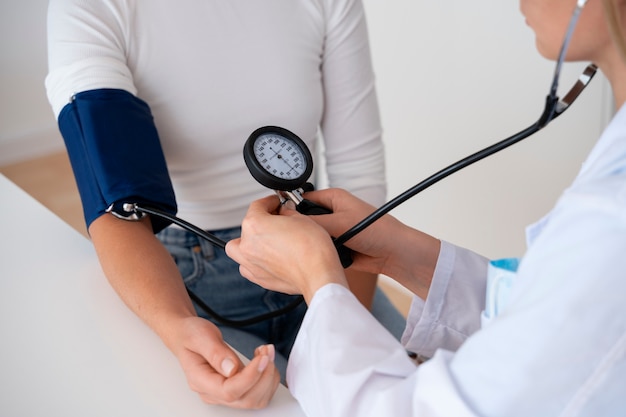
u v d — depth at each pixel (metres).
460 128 2.30
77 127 1.17
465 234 2.42
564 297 0.62
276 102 1.41
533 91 2.07
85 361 0.97
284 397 0.93
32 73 3.38
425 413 0.69
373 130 1.54
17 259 1.19
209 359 0.91
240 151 1.42
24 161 3.45
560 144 2.07
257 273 0.94
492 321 0.68
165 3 1.31
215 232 1.46
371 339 0.79
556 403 0.64
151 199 1.14
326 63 1.49
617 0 0.68
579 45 0.74
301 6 1.41
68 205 3.09
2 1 3.23
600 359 0.62
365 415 0.74
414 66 2.37
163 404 0.91
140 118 1.20
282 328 1.47
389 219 1.08
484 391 0.66
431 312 1.05
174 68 1.33
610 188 0.62
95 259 1.20
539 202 2.17
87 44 1.23
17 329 1.03
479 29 2.14
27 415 0.88
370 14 2.46
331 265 0.84
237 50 1.36
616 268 0.61
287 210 1.06
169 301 1.05
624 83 0.74
